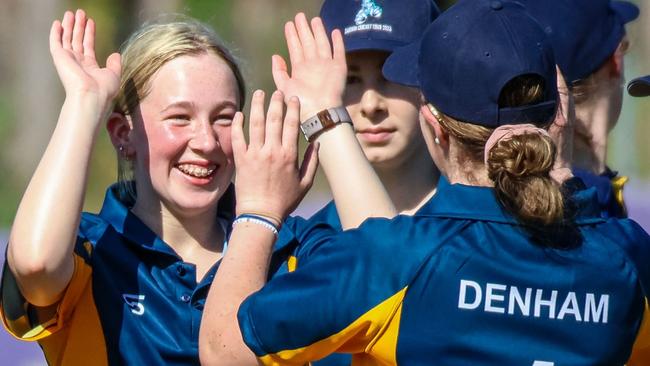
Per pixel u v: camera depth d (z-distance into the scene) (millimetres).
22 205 10461
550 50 9906
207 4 62406
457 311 9336
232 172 11539
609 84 12477
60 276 10469
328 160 10672
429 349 9352
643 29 59812
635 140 58688
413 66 11711
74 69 10906
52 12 57281
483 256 9406
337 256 9578
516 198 9352
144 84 11281
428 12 13539
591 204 10070
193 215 11531
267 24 62938
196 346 11008
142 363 10938
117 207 11523
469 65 9648
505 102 9641
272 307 9516
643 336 9883
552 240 9547
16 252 10320
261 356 9570
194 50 11367
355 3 13609
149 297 11094
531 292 9406
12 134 54062
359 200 10484
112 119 11539
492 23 9789
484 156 9648
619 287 9594
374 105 13305
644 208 42344
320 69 10961
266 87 58625
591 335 9500
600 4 12219
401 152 13453
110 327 10992
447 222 9594
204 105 11242
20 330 10867
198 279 11469
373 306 9352
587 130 12383
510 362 9336
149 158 11344
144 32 11547
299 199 10375
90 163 10719
